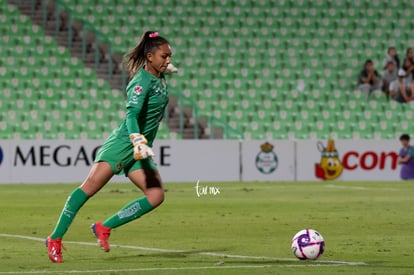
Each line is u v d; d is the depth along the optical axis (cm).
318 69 10281
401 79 9888
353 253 3089
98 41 9944
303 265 2723
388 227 4128
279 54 10350
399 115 9881
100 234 2775
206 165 8519
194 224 4281
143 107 2738
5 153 8088
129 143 2720
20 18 9938
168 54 2741
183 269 2620
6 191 6931
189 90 9725
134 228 4081
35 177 8144
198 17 10450
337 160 8731
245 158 8600
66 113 9156
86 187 2750
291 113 9706
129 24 10238
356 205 5522
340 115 9800
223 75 9981
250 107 9669
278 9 10694
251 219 4559
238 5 10631
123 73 9600
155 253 3091
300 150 8700
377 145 8794
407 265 2736
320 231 3938
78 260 2870
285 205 5525
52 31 9981
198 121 9394
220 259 2898
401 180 8800
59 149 8200
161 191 2773
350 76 10269
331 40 10569
